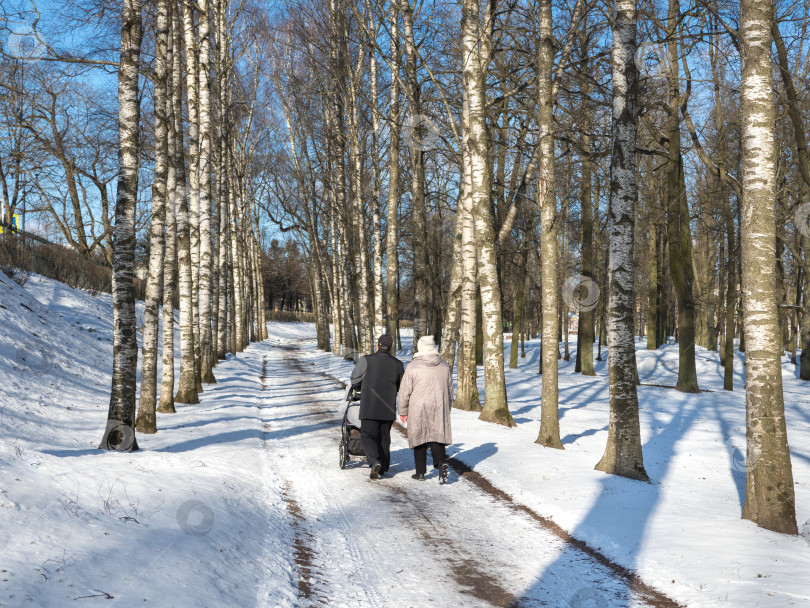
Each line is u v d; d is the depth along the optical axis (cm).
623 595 427
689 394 2239
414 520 613
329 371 2586
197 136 1886
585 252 2688
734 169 2236
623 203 855
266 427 1191
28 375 1193
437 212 3250
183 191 1548
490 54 1296
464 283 1469
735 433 1374
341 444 839
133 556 407
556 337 1021
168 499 561
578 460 900
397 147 1988
